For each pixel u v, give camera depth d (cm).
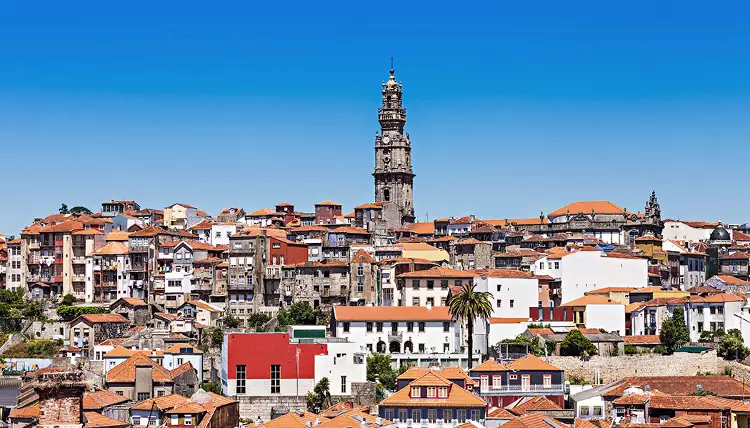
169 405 17538
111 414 17362
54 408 6888
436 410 17812
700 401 16150
